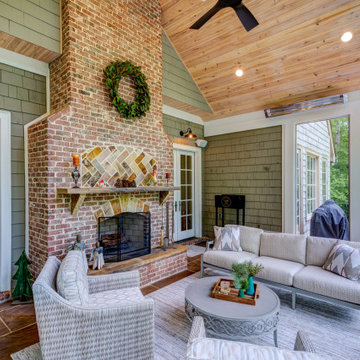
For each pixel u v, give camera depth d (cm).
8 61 308
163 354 204
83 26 321
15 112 314
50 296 158
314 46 379
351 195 409
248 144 545
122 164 365
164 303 292
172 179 446
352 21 335
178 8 412
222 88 512
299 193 585
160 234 419
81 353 161
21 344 217
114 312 166
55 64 330
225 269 335
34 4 296
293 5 346
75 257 204
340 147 995
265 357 84
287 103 485
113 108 356
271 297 227
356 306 237
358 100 405
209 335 225
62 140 302
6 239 307
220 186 593
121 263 330
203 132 620
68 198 308
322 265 299
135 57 385
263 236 356
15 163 316
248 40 410
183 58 487
